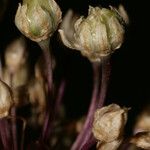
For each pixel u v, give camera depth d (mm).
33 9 73
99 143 74
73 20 84
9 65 88
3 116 74
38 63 86
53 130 88
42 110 85
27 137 85
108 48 73
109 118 71
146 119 89
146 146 77
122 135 72
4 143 78
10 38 95
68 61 91
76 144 80
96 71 83
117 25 72
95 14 72
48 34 75
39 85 85
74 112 98
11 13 95
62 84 89
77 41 74
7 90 74
